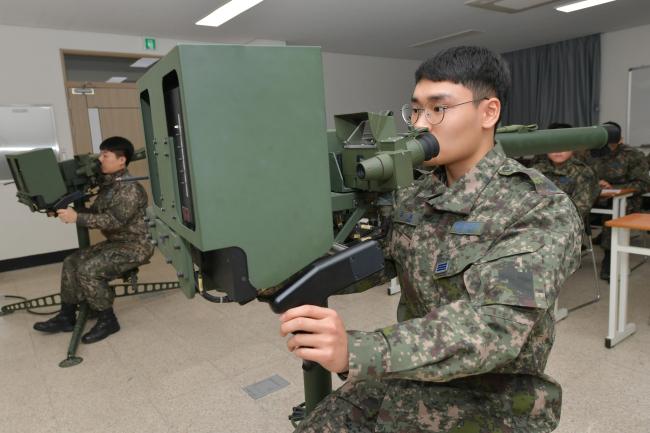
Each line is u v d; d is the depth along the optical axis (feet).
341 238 3.19
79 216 8.98
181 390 7.01
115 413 6.48
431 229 2.89
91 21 15.08
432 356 1.86
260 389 6.93
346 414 2.97
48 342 9.14
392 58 25.30
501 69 2.68
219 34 17.70
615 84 21.26
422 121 2.68
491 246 2.53
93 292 8.89
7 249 15.57
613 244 7.82
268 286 2.15
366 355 1.82
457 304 2.06
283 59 2.05
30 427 6.24
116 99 17.46
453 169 2.90
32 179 8.54
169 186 2.49
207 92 1.90
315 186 2.21
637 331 8.48
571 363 7.32
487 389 2.65
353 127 3.22
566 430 5.65
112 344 8.80
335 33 18.60
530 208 2.44
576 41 21.93
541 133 4.22
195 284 2.62
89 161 9.21
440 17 16.94
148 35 17.34
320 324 1.82
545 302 2.02
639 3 16.46
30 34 15.56
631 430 5.62
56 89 16.16
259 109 2.02
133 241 9.54
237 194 2.01
